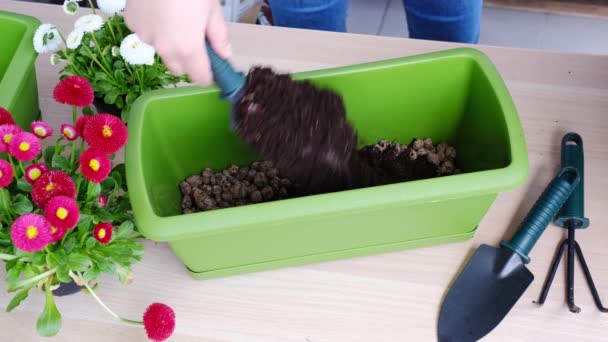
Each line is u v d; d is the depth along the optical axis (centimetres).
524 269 66
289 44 91
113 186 65
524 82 85
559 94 84
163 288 68
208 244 61
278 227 60
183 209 75
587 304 64
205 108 72
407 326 64
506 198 74
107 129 58
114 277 69
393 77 73
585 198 73
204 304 67
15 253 58
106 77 78
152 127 70
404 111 78
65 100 62
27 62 74
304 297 67
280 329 64
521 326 63
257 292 67
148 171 64
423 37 115
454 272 68
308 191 67
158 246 72
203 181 78
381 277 68
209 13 55
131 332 65
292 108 62
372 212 61
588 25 171
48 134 63
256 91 60
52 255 58
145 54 73
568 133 76
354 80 72
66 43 75
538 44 166
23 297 60
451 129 80
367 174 71
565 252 68
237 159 80
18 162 64
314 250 67
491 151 69
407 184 59
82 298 68
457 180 59
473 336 62
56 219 53
